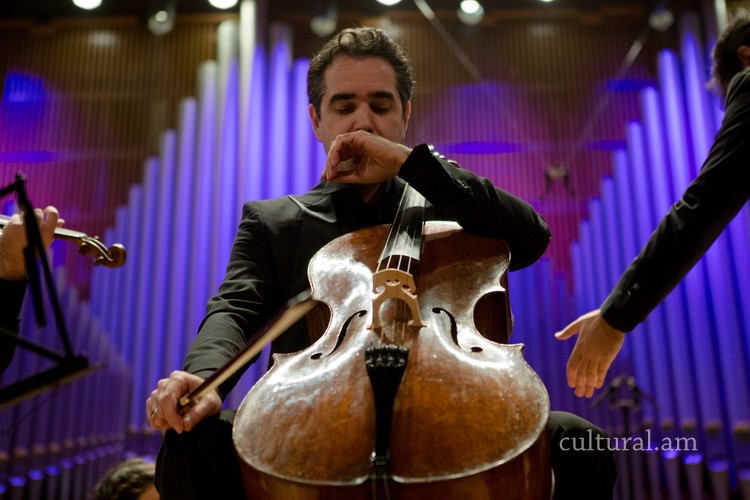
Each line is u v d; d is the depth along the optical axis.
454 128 5.73
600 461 1.33
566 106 5.75
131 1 6.02
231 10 6.00
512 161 5.64
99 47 5.98
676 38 5.76
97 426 4.60
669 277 1.45
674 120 5.11
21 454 4.43
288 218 1.75
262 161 5.21
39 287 1.07
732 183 1.42
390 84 1.85
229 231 5.02
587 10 5.95
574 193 5.23
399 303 1.33
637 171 5.02
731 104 1.50
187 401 1.15
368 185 1.83
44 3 5.96
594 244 4.95
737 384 4.36
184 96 5.84
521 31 5.95
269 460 1.06
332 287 1.46
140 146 5.75
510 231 1.60
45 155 5.71
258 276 1.67
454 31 5.94
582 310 4.80
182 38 5.97
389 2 5.59
